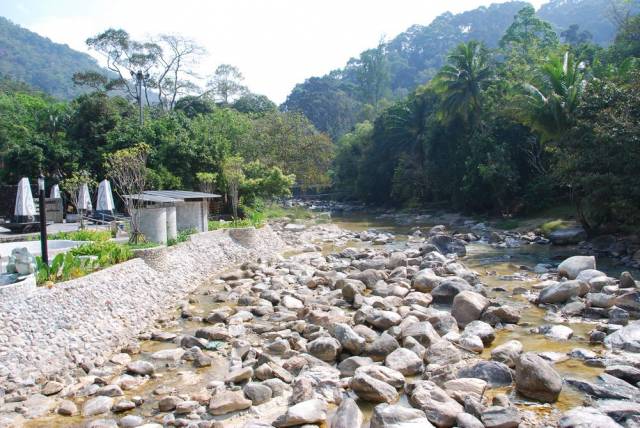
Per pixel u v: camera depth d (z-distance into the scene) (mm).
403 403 9055
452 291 16516
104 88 65062
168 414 8820
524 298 16562
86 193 27547
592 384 9219
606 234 26797
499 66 49094
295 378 10266
